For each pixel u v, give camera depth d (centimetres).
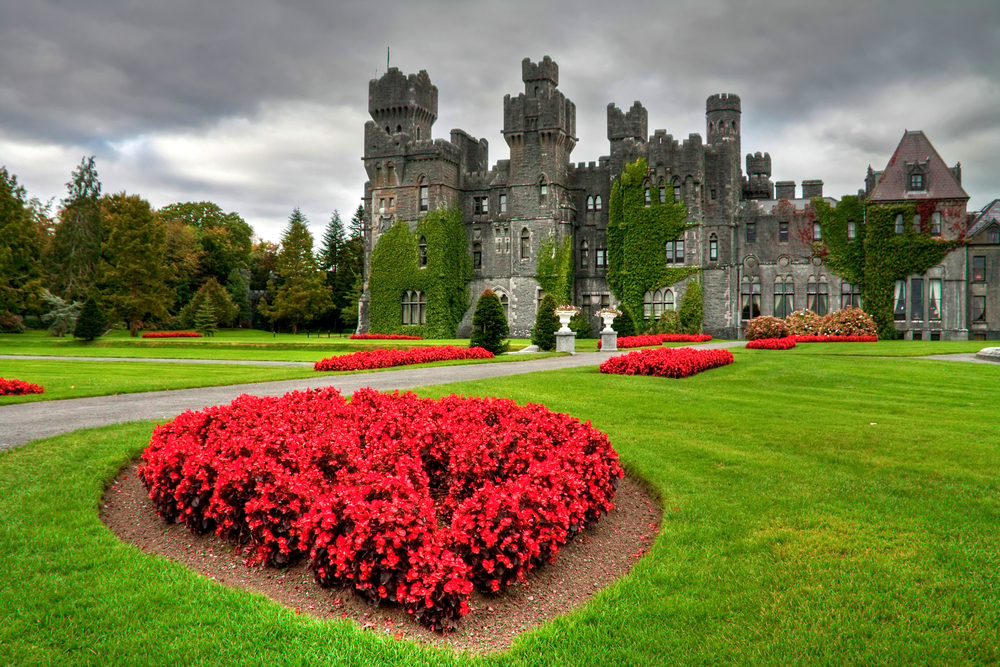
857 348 3962
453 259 6506
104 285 7681
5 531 792
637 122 6388
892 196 5862
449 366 2844
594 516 888
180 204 11500
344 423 1077
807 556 766
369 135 6675
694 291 6103
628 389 1942
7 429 1323
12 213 6456
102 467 1037
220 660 574
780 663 582
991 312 5728
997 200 6200
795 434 1309
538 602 708
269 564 760
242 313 9944
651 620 652
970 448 1180
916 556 758
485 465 864
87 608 644
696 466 1111
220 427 1061
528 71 6369
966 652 593
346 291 9762
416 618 653
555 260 6344
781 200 6181
